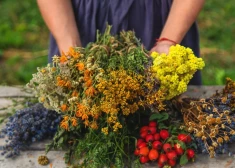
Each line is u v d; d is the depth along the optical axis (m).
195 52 1.75
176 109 1.42
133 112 1.29
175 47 1.32
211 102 1.36
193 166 1.32
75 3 1.65
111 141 1.33
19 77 3.11
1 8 4.12
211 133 1.27
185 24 1.52
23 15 4.00
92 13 1.63
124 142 1.34
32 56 3.41
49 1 1.59
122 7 1.60
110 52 1.39
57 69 1.34
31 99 1.62
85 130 1.40
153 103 1.31
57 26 1.56
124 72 1.28
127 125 1.38
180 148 1.28
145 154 1.29
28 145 1.42
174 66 1.29
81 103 1.29
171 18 1.53
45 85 1.32
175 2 1.56
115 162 1.30
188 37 1.71
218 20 3.85
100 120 1.33
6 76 3.14
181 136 1.29
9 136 1.41
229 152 1.33
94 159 1.30
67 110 1.33
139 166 1.30
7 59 3.38
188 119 1.35
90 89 1.28
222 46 3.47
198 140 1.31
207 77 3.05
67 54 1.38
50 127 1.42
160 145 1.29
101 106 1.27
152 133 1.32
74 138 1.39
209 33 3.64
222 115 1.29
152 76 1.30
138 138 1.36
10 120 1.44
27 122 1.40
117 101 1.26
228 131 1.33
